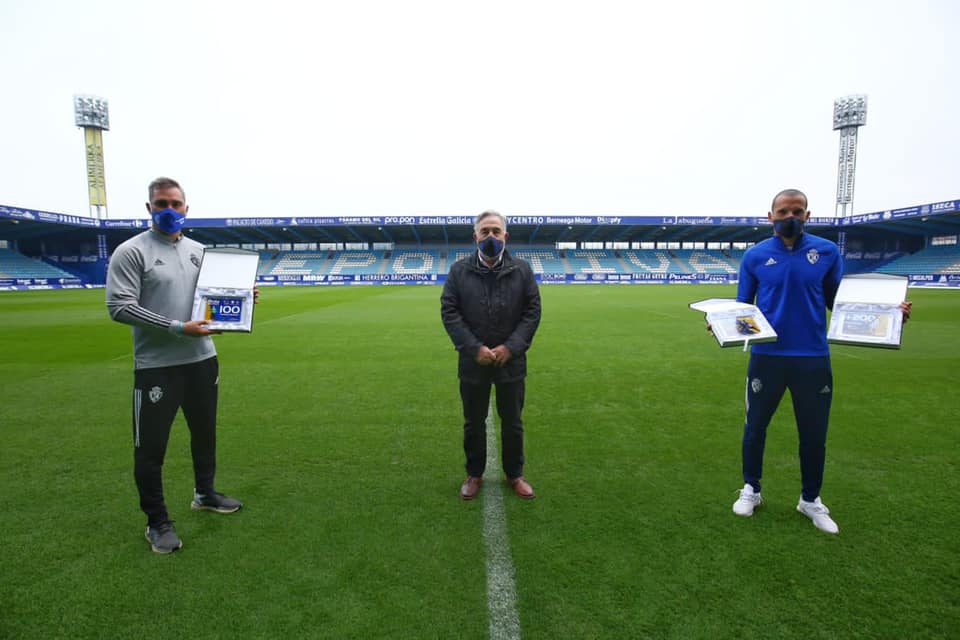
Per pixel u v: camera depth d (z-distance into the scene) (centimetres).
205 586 219
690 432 424
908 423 438
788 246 265
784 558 237
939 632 189
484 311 295
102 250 3734
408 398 538
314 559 239
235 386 590
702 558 238
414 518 280
